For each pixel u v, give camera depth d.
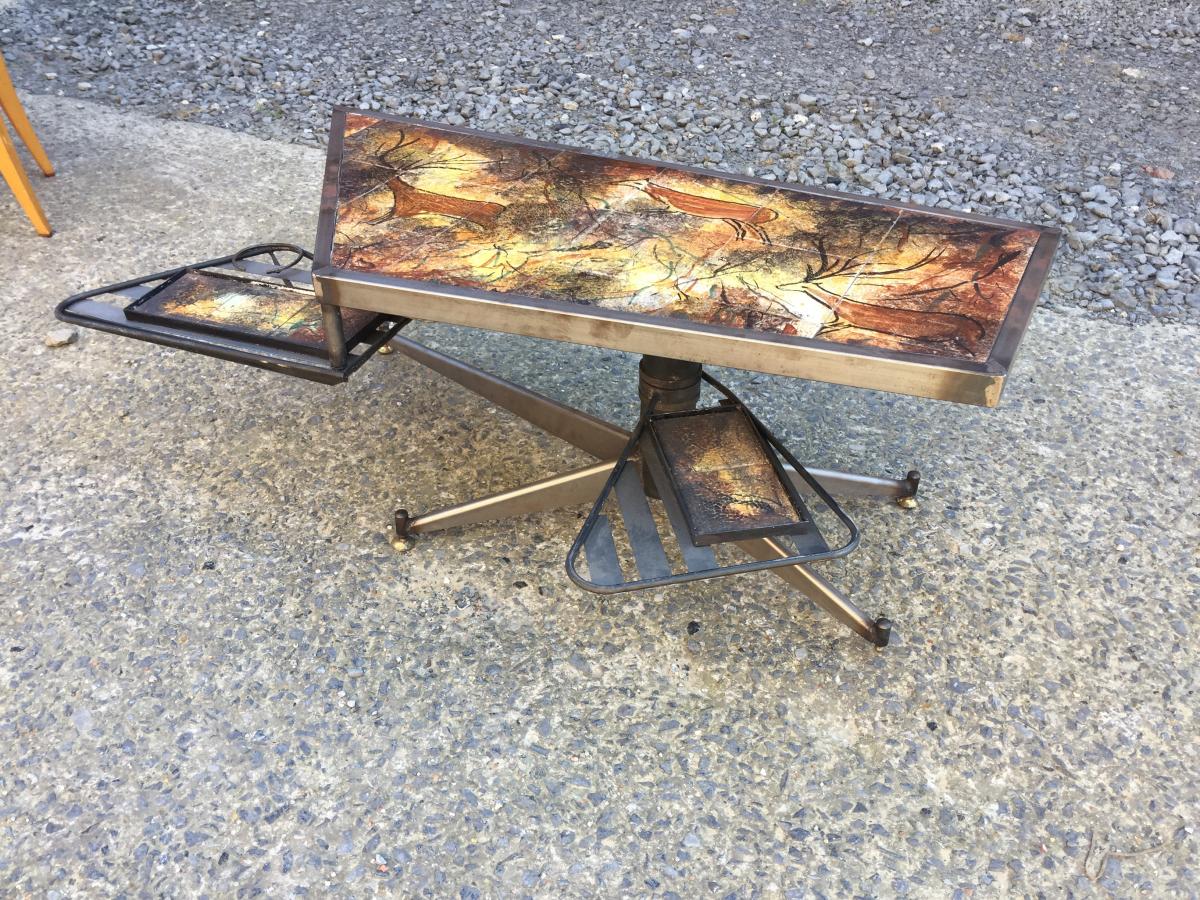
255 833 1.53
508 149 2.05
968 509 2.19
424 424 2.37
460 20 4.80
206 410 2.38
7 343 2.55
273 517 2.09
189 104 3.87
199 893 1.45
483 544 2.04
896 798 1.62
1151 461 2.35
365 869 1.49
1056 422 2.47
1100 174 3.70
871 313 1.54
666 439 1.84
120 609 1.87
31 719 1.67
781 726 1.72
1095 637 1.91
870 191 3.53
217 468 2.21
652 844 1.54
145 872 1.47
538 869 1.50
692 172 2.00
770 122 4.00
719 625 1.89
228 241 3.03
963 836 1.57
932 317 1.54
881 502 2.20
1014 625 1.92
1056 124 4.07
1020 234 1.80
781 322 1.50
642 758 1.66
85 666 1.76
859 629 1.81
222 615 1.87
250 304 1.89
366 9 4.88
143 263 2.89
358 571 1.97
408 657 1.81
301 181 3.41
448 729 1.69
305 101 3.96
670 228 1.78
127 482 2.16
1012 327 1.52
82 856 1.49
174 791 1.58
